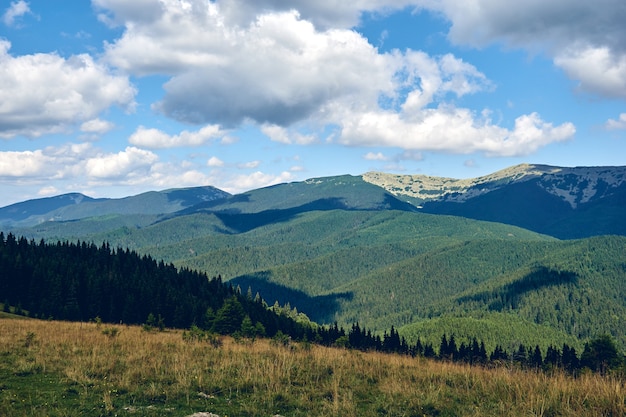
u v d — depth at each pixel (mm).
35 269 94438
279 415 13078
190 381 15930
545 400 13852
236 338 34812
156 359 19750
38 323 37750
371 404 14594
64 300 91562
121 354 21125
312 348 27703
